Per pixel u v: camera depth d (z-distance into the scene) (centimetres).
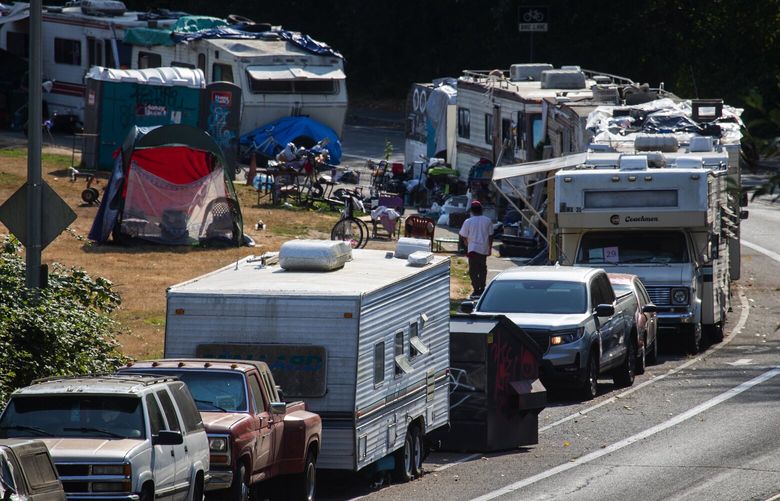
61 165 13500
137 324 7056
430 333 4984
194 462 3584
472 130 13488
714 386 6612
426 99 14975
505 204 12481
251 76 14700
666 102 9900
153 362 4066
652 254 7931
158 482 3347
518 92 12269
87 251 9550
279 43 15250
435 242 10956
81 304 5662
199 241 10025
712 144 8625
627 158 7919
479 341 5228
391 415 4566
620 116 9669
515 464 4934
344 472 4712
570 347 6197
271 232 10800
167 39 15375
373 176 14200
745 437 5278
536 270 6869
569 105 10506
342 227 10325
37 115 4794
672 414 5881
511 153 12188
